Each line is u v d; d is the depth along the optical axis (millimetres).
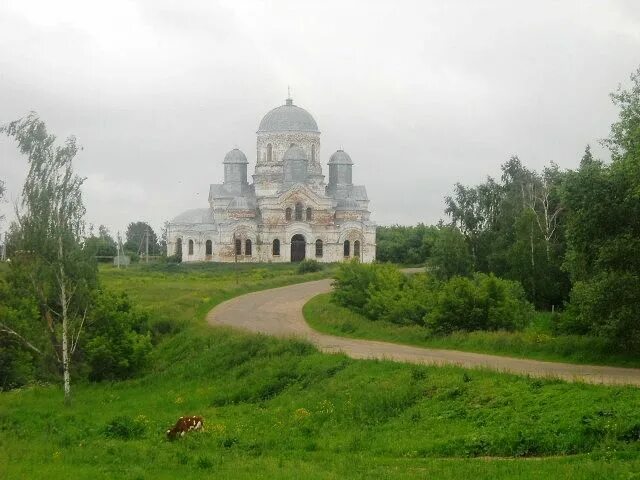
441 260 84688
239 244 161375
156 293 96812
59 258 55281
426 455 31656
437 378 40281
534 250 84188
